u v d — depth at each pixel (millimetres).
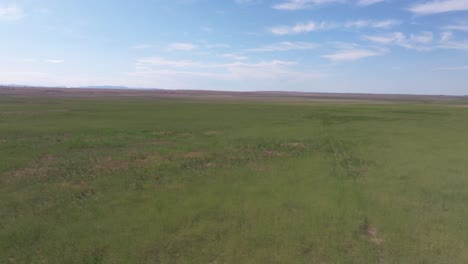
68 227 8234
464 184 12391
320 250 7199
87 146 19594
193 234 7910
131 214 9125
